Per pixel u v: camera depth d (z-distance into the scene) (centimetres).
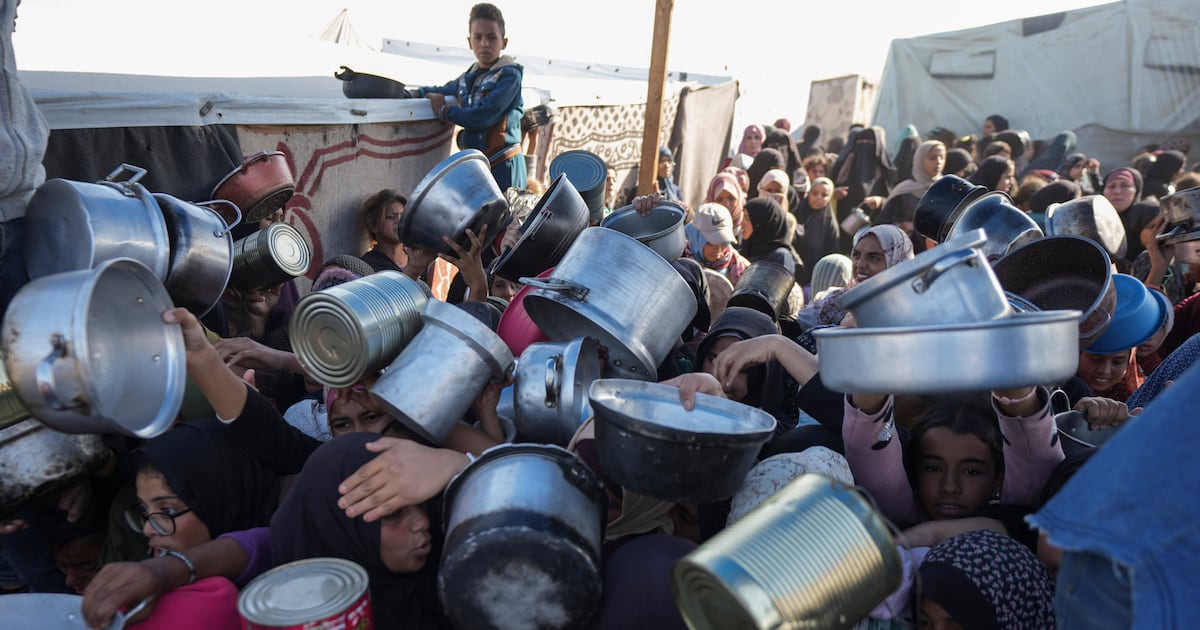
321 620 158
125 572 178
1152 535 116
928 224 379
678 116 970
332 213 449
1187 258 401
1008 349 160
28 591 265
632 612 175
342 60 595
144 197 255
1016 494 229
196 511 221
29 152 248
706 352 307
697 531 230
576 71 1193
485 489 179
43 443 214
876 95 1540
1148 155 1042
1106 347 298
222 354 277
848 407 222
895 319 170
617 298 259
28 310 174
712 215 555
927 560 199
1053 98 1327
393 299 232
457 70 694
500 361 228
